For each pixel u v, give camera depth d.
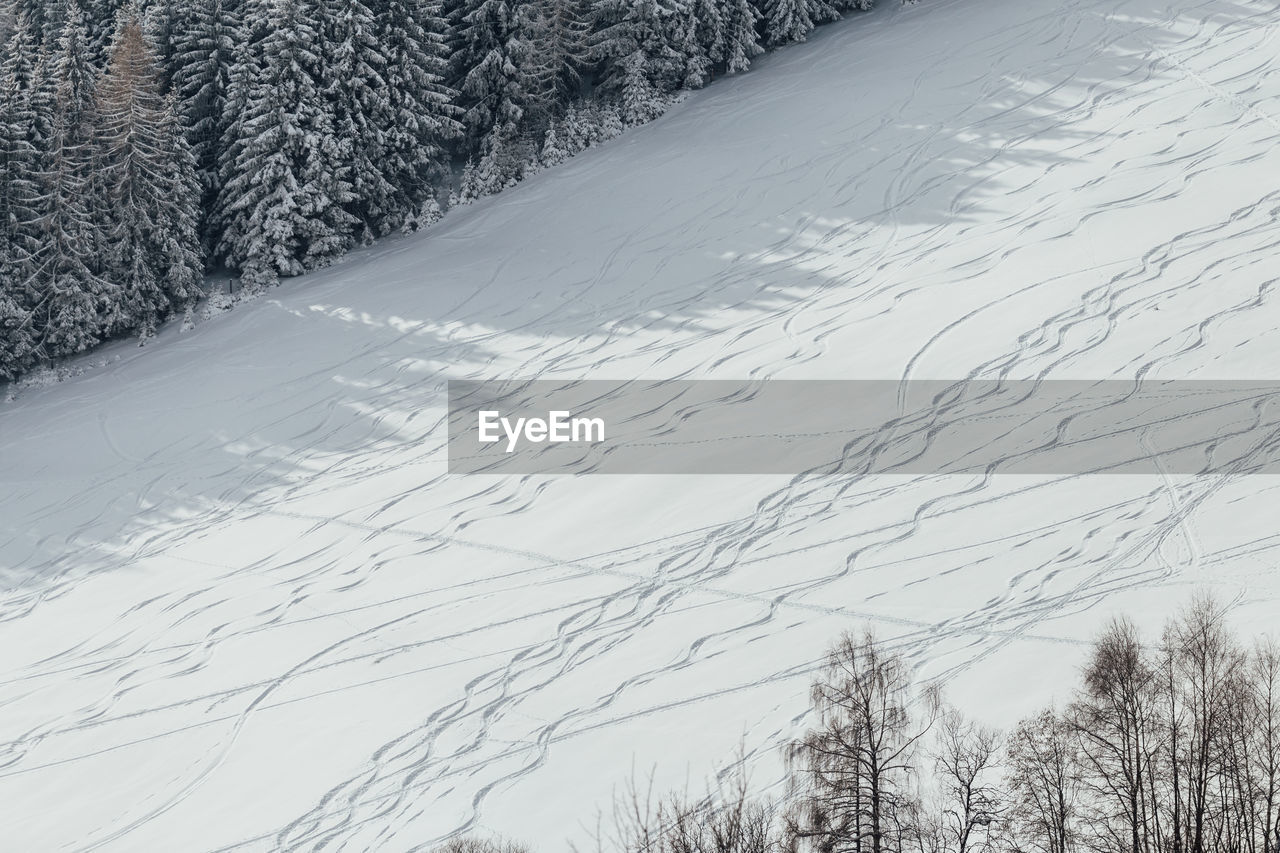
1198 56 45.94
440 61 45.72
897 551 26.77
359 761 23.19
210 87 44.62
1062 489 27.80
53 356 40.84
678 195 43.75
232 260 43.50
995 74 47.41
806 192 42.59
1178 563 25.02
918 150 43.69
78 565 30.66
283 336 39.66
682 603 26.27
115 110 41.28
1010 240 37.69
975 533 26.92
